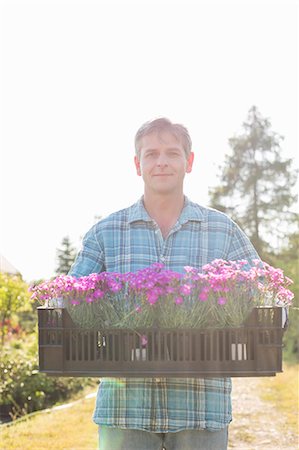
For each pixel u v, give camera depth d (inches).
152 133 106.7
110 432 106.3
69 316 98.0
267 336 96.8
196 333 96.6
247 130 1172.5
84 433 257.6
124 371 97.0
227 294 97.3
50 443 238.7
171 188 107.3
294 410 316.5
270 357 96.5
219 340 96.7
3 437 250.4
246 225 1151.0
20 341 541.6
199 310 97.4
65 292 99.5
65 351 98.3
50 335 98.7
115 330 97.3
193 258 108.9
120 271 109.7
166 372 96.2
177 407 103.2
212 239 110.0
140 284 97.3
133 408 104.0
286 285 103.9
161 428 103.1
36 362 414.0
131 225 110.7
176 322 96.8
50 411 316.5
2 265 893.2
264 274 101.6
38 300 104.0
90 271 111.0
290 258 1101.7
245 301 97.9
